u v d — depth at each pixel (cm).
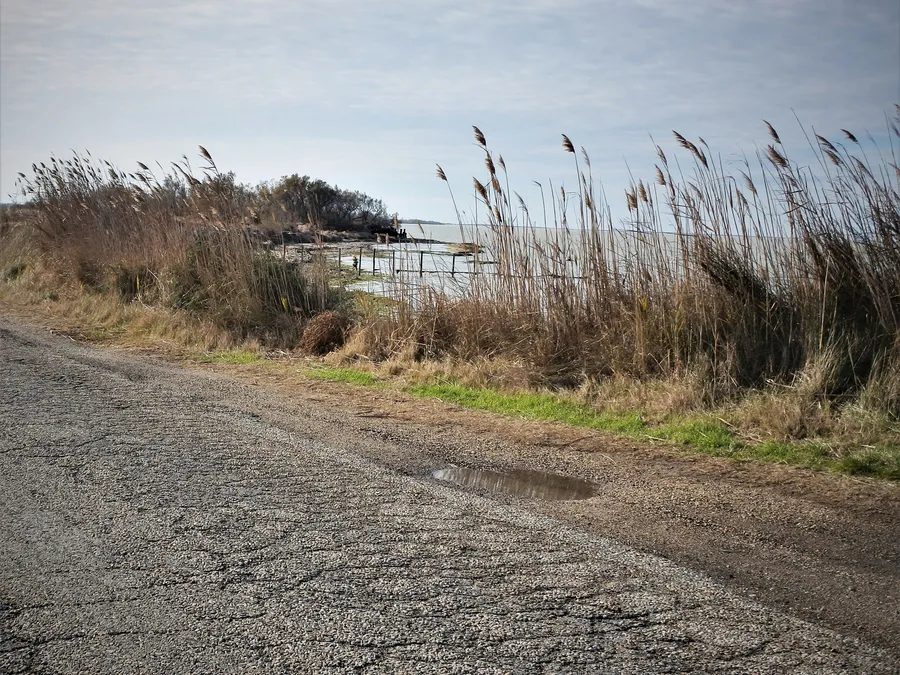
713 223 892
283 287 1323
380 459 611
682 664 310
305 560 406
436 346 1078
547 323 982
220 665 307
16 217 2125
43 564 395
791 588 384
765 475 587
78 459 572
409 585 378
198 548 419
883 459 598
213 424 699
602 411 791
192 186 1517
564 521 476
